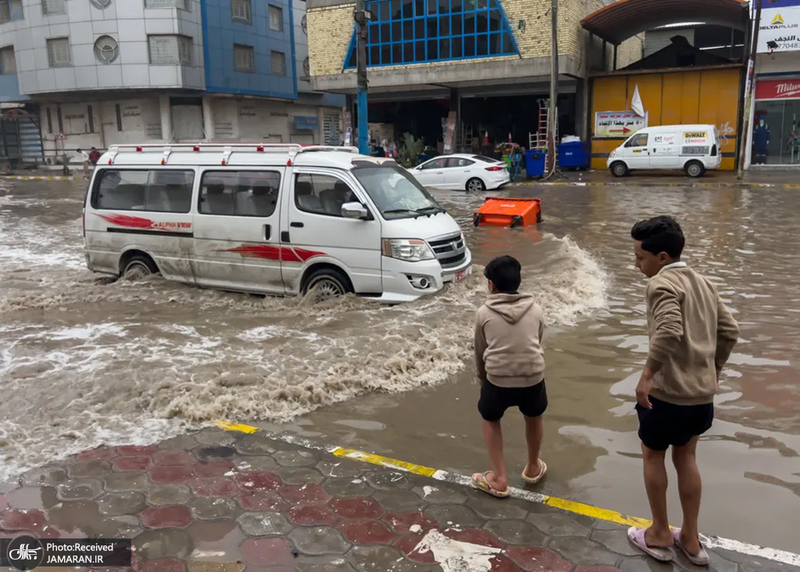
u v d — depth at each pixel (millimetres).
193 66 33312
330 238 7691
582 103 27469
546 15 24641
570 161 27000
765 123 24938
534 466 3934
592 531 3463
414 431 4691
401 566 3199
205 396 5109
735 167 25359
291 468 4152
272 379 5418
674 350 3039
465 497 3811
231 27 35000
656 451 3215
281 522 3566
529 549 3318
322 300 7844
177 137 35000
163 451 4379
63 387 5348
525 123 32344
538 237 12141
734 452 4270
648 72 25938
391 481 3990
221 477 4039
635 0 23422
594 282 8648
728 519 3551
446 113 34406
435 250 7664
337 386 5359
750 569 3141
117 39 32156
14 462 4223
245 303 8008
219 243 8336
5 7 34250
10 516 3631
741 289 8188
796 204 15727
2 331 6988
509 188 22422
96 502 3766
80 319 7465
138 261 9125
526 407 3785
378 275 7559
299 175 7891
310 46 29453
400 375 5629
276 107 39438
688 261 9781
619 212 15422
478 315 3832
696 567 3168
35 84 33781
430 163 22312
